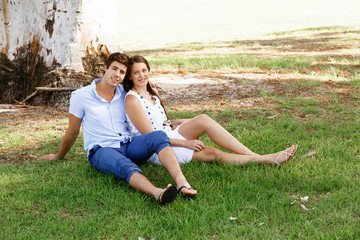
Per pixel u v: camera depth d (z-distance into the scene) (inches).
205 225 121.3
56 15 274.2
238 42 565.3
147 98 164.7
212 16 1089.4
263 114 234.4
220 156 164.1
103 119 156.8
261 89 281.3
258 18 961.5
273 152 176.7
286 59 369.4
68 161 175.3
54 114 249.6
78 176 157.5
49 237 117.0
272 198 135.9
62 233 119.4
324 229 117.1
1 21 298.8
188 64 369.1
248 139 192.9
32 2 290.4
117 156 145.8
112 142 155.6
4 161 179.8
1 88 303.6
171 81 312.3
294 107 243.6
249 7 1274.6
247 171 152.7
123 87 162.1
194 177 151.8
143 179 137.4
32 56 293.1
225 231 118.0
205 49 507.5
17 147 196.5
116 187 147.4
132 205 132.0
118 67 150.9
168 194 127.5
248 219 124.0
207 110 244.8
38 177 159.2
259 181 147.9
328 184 143.6
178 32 784.3
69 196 141.2
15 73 301.0
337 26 679.1
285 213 127.0
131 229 119.7
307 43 501.0
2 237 117.3
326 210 127.0
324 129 207.5
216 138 162.6
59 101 271.1
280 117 228.2
